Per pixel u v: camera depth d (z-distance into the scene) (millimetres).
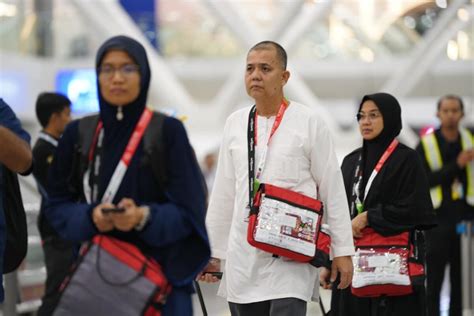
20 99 37219
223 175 8984
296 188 8664
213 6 35656
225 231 9031
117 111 6277
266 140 8727
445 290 17234
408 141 38125
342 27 41906
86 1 35312
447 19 36656
